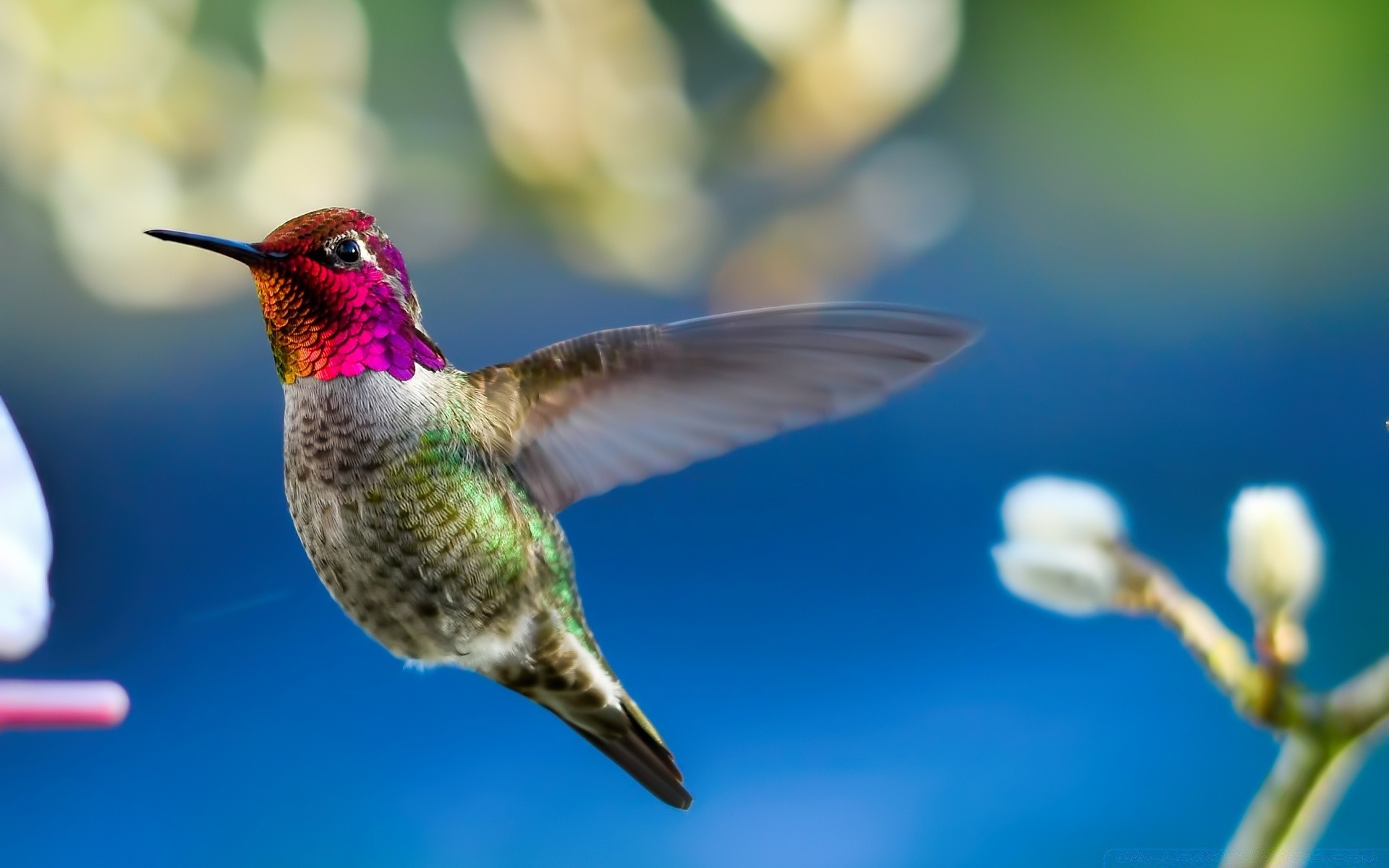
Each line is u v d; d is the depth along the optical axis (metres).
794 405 1.75
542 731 2.36
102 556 2.48
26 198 1.82
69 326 2.35
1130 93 2.90
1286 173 2.94
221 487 2.59
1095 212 2.97
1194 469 2.92
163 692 2.35
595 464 1.75
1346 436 2.91
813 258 1.84
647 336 1.75
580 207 1.82
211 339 2.56
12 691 1.66
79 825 2.17
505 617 1.75
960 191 1.86
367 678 2.37
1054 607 1.72
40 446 2.50
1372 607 2.53
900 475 2.91
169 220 1.82
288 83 1.82
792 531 2.82
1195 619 1.71
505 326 2.56
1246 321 3.02
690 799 1.75
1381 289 2.98
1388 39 2.82
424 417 1.74
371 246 1.74
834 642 2.60
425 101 1.94
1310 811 1.69
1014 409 2.96
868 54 1.83
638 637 2.64
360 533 1.74
